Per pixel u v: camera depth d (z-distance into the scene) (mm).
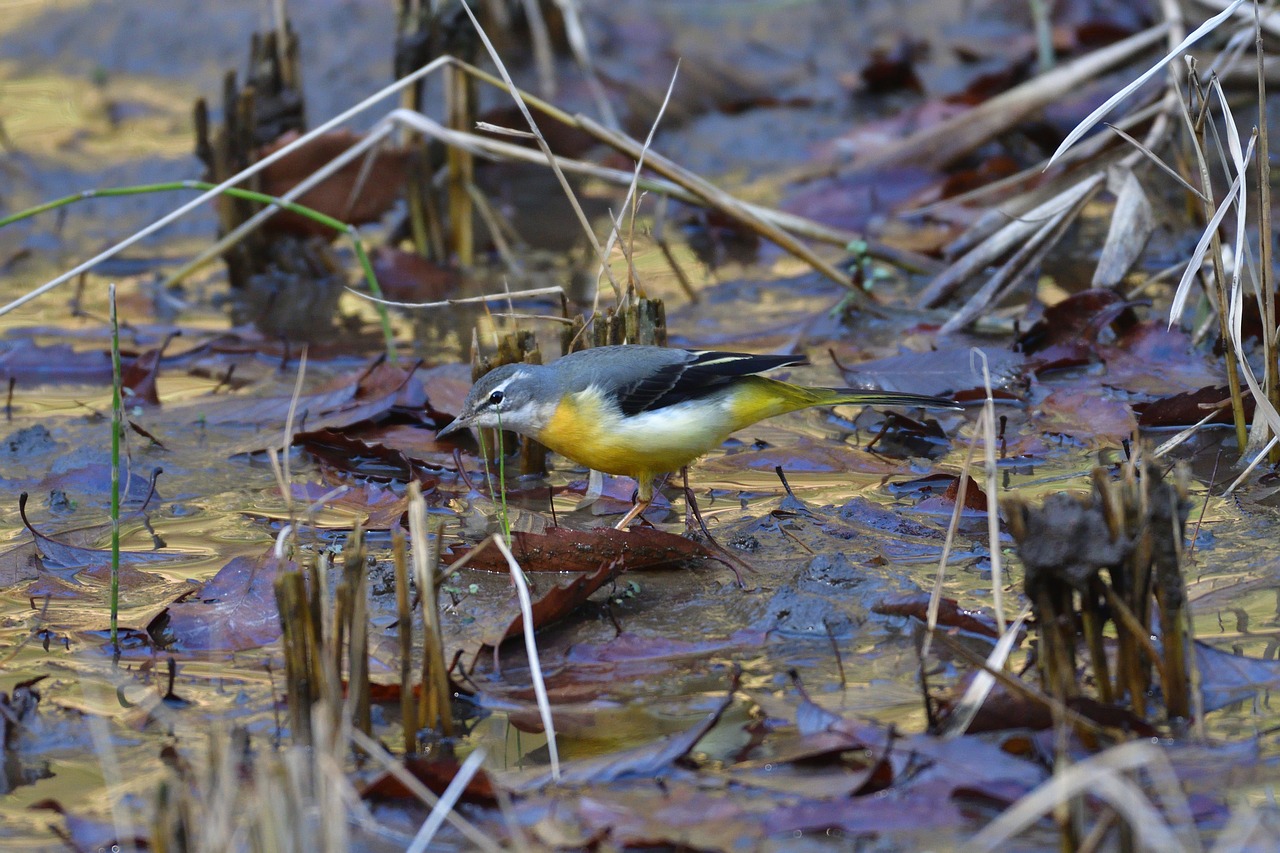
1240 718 7551
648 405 10672
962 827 6742
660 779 7344
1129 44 18344
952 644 7730
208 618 9320
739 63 23453
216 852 6098
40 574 10281
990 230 16734
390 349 14680
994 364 13672
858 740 7289
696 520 10859
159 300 17500
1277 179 17781
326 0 24234
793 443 12867
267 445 12883
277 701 8344
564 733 7895
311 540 10781
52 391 14680
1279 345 11242
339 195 17562
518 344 12297
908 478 11805
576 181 20984
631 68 22688
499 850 6461
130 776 7559
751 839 6723
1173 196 17953
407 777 6770
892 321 15703
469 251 18328
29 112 22406
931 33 23828
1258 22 10492
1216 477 11227
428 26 17500
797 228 16562
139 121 22062
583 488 12109
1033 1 21812
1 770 7652
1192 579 9383
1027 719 7422
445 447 12828
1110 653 8281
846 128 21609
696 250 18719
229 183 13516
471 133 18125
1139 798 6062
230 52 23734
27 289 17641
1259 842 6375
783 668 8570
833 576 9648
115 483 8922
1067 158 17000
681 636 9070
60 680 8672
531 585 9891
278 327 16578
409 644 7668
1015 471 11719
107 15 24859
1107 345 13938
